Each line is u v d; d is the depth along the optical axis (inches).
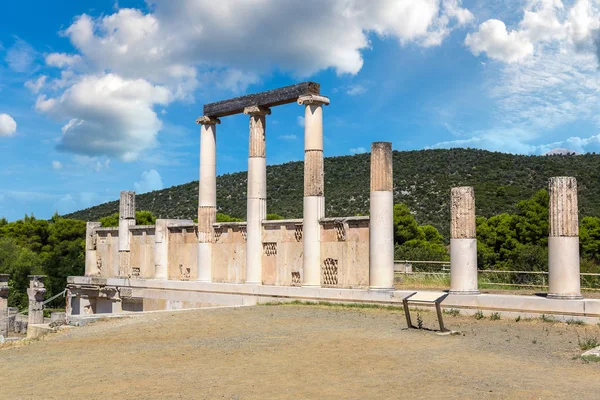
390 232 914.7
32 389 486.0
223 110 1145.4
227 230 1163.9
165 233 1278.3
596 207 2667.3
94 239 1467.8
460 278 842.8
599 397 401.7
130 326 820.0
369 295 909.8
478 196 3132.4
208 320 836.0
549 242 776.9
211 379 483.5
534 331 688.4
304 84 1007.6
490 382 446.9
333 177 3799.2
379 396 416.2
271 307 960.9
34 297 1311.5
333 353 569.6
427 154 4128.9
